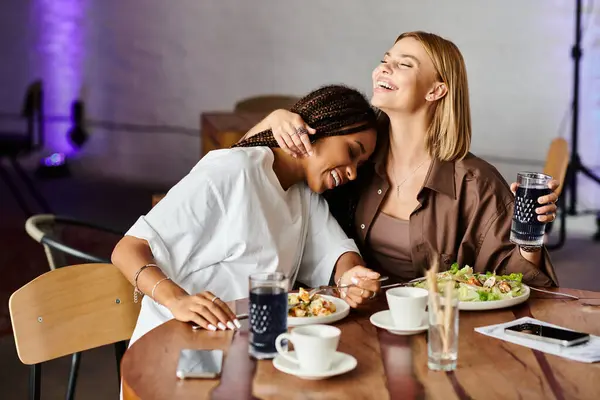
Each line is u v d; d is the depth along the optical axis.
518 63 5.69
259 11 6.37
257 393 1.30
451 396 1.29
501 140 5.78
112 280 2.04
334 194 2.34
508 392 1.31
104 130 6.73
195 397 1.29
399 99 2.16
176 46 6.55
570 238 5.30
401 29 6.07
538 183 1.86
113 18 6.64
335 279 2.14
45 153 6.72
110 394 3.06
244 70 6.47
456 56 2.18
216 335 1.60
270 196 2.09
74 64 6.71
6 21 6.76
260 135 2.17
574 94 5.57
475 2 5.73
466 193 2.20
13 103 6.78
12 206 5.89
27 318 1.89
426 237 2.23
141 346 1.53
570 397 1.29
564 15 5.54
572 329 1.65
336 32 6.25
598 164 5.55
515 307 1.81
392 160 2.29
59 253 2.67
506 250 2.16
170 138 6.66
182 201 2.00
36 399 1.96
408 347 1.53
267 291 1.45
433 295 1.40
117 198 6.24
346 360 1.41
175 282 1.99
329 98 2.17
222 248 2.04
